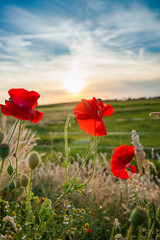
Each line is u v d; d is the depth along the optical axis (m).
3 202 2.31
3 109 1.41
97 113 1.35
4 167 2.62
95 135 1.36
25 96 1.47
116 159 1.55
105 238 2.27
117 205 2.68
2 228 1.97
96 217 2.54
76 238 2.10
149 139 8.24
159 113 1.56
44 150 4.47
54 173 3.39
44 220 1.56
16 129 2.71
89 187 2.63
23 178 1.34
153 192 2.51
